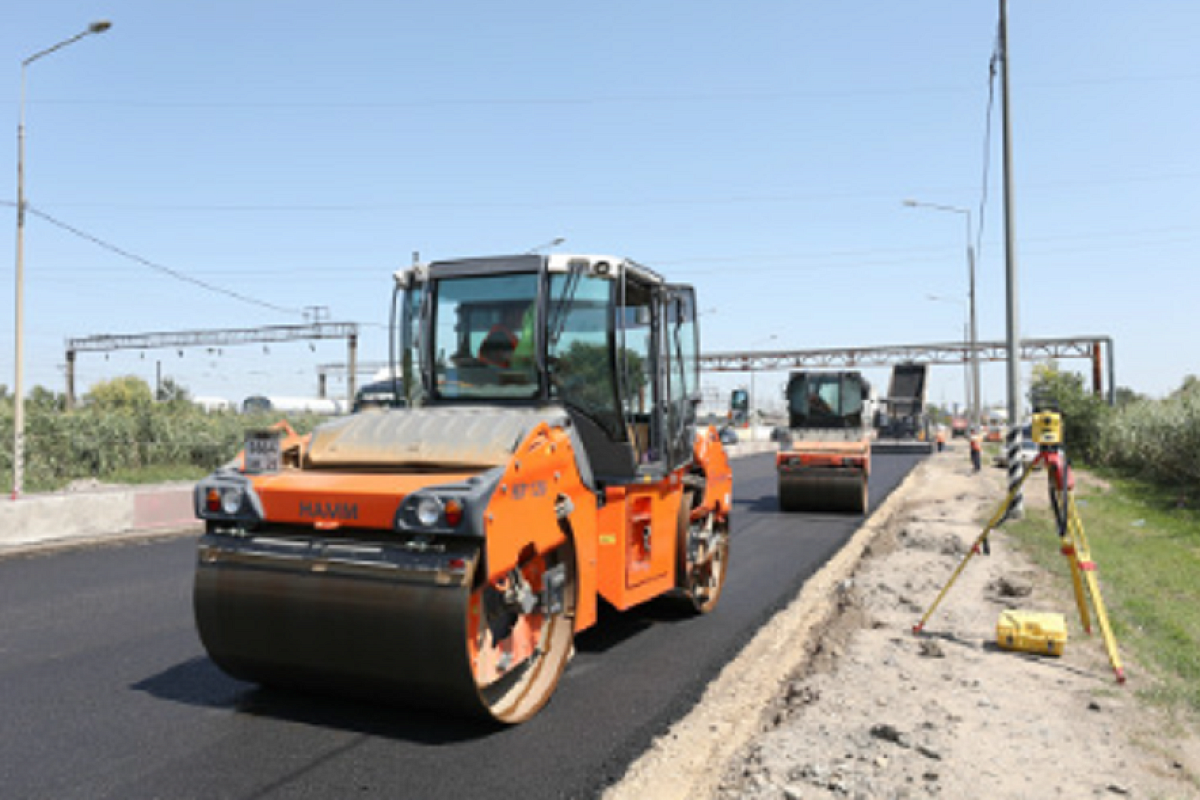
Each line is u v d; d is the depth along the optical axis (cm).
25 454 2205
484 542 453
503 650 503
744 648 698
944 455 4184
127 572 1021
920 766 424
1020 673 588
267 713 522
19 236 1834
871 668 591
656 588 697
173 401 3475
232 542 504
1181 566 1162
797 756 438
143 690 566
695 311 792
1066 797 394
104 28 1844
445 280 649
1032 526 1370
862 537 1368
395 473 514
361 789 416
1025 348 7825
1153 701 537
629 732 500
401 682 466
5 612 802
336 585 470
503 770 441
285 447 551
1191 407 2209
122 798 405
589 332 626
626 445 629
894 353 8588
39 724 503
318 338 5178
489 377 632
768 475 2823
